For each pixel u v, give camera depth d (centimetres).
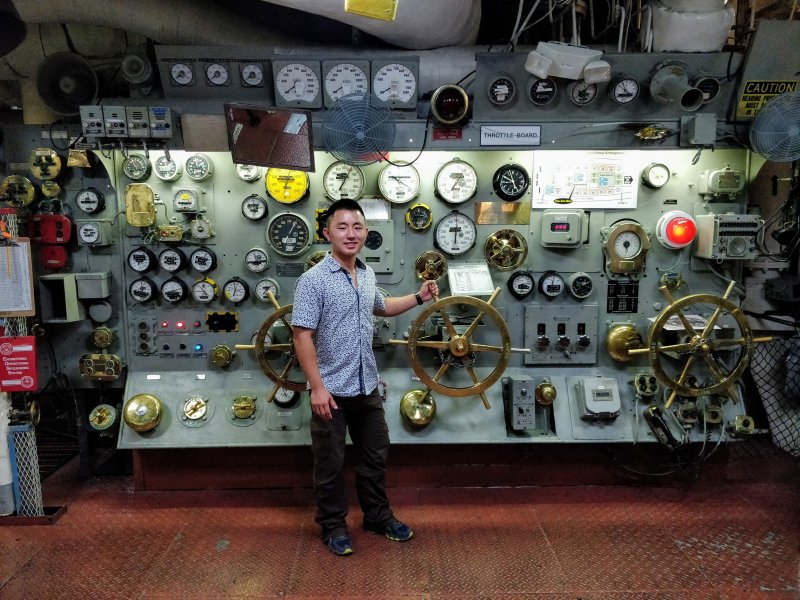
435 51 268
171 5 255
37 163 271
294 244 272
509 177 268
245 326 280
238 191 274
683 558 217
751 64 246
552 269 278
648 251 277
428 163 271
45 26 281
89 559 218
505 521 245
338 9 228
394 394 276
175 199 267
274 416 272
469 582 202
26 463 246
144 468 276
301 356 203
